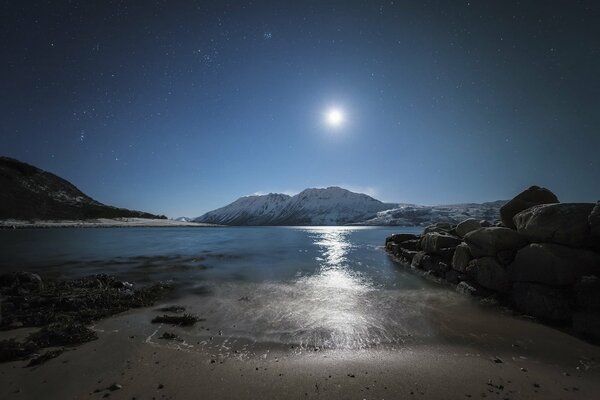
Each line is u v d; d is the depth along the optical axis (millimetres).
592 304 9586
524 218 13586
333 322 10750
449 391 6395
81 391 6289
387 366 7523
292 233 91375
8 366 7348
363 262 25922
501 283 13094
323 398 6098
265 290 15617
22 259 27453
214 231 96938
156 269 22297
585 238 11039
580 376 7098
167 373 7066
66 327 9508
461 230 20000
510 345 8844
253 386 6527
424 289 15805
